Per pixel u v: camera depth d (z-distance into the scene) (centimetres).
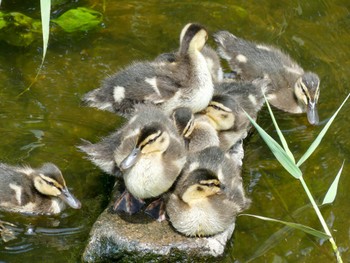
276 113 1252
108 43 1337
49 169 1020
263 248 983
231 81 1232
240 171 1085
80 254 952
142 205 979
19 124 1155
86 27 1357
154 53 1326
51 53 1302
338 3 1468
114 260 937
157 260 934
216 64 1258
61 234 985
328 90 1287
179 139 1002
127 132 1003
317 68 1332
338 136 1188
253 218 1030
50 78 1254
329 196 875
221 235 962
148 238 936
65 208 1028
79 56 1305
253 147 1170
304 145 1177
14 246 962
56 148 1119
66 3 1417
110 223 951
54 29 1351
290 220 1030
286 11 1450
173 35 1368
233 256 967
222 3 1454
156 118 1024
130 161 924
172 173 955
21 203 1020
